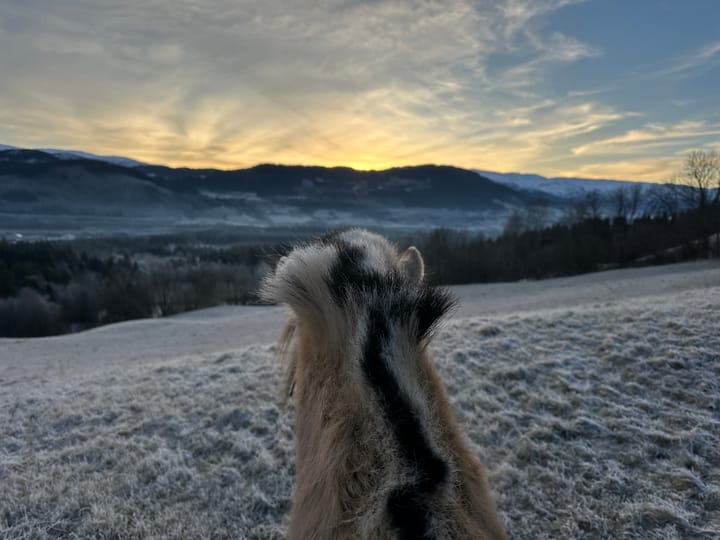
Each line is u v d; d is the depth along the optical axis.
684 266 40.28
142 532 3.85
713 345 6.79
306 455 1.44
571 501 3.86
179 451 5.19
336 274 1.42
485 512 1.33
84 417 6.56
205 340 22.94
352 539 1.16
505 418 5.31
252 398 6.52
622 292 26.44
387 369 1.18
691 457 4.28
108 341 26.42
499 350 7.79
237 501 4.18
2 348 25.94
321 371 1.44
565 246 50.59
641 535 3.42
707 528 3.43
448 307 1.36
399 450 1.10
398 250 2.06
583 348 7.45
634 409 5.33
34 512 4.17
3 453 5.64
